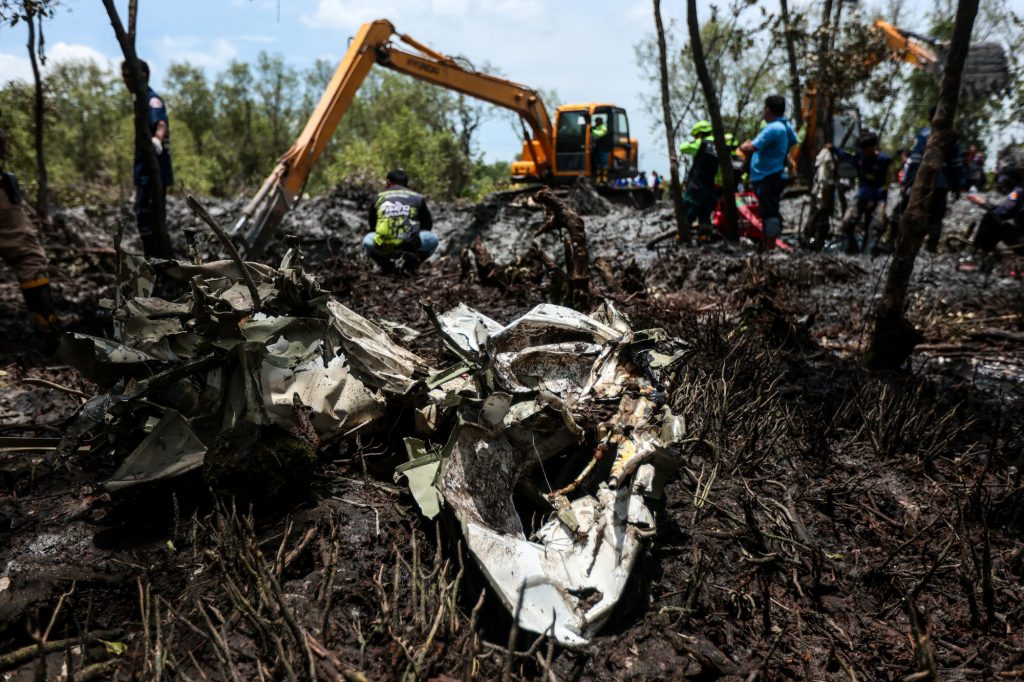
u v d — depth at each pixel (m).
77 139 27.00
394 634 2.15
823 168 8.91
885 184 8.80
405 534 2.62
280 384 2.83
